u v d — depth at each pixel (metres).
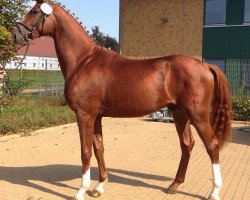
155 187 6.09
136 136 11.27
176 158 8.27
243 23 19.09
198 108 5.01
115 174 6.87
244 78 18.53
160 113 14.91
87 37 5.52
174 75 5.09
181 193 5.77
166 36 20.39
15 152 8.76
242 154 8.67
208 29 19.72
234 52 19.30
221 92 5.23
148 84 5.08
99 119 5.56
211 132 5.11
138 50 20.94
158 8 20.41
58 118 13.47
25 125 11.86
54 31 5.47
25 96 18.53
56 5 5.44
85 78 5.24
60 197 5.61
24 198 5.54
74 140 10.43
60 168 7.34
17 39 5.38
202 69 5.07
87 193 5.75
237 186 6.12
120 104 5.20
